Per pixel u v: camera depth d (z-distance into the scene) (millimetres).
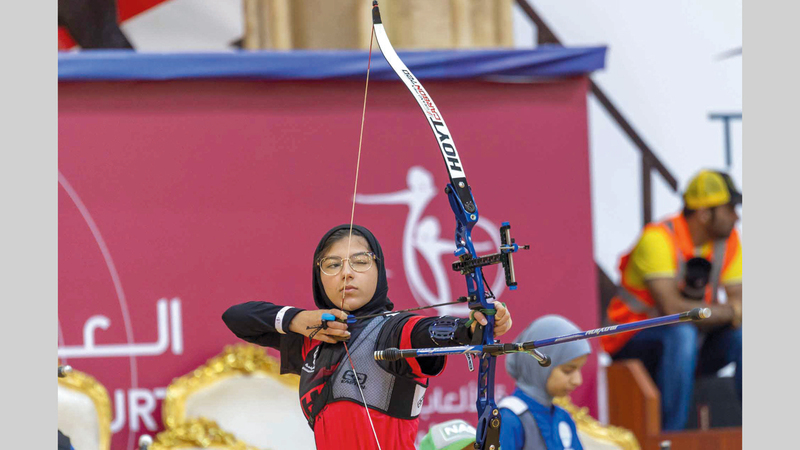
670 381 21281
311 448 19406
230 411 19219
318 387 9492
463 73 20719
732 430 21188
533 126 21172
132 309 19891
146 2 21000
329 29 21812
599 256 21875
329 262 9641
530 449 14281
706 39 22406
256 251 20312
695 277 21594
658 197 22109
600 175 22016
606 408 21031
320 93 20562
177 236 20109
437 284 20828
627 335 21469
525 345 8031
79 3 20766
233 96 20328
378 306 9836
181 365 19969
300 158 20500
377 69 20516
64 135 19781
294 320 9742
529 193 21078
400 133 20781
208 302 20125
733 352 21422
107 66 19750
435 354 8391
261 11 21422
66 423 18422
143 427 19797
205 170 20219
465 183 9219
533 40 22391
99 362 19734
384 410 9266
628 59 22250
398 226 20734
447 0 22000
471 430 13773
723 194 21734
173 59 19938
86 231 19812
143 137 20062
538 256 21000
